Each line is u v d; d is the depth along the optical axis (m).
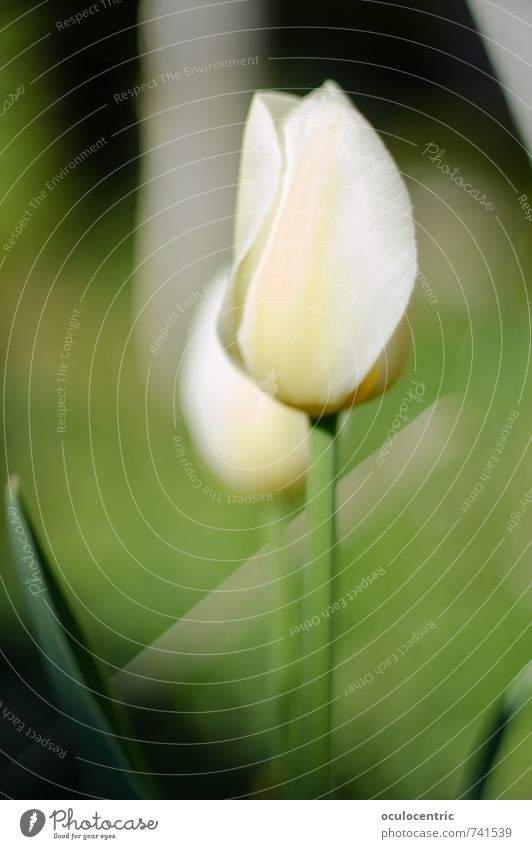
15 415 1.04
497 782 0.60
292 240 0.47
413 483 0.84
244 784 0.59
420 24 1.51
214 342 0.53
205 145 1.16
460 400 0.85
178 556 0.90
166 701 0.64
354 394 0.48
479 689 0.71
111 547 0.91
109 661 0.72
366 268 0.47
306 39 1.53
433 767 0.62
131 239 1.27
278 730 0.52
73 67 1.37
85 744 0.46
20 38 1.35
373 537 0.86
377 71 1.53
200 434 0.53
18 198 1.27
